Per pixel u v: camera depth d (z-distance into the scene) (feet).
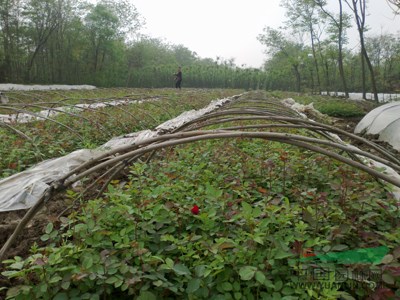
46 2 95.35
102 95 60.39
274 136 9.75
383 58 90.53
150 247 8.60
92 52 115.75
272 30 106.73
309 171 13.23
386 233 8.46
